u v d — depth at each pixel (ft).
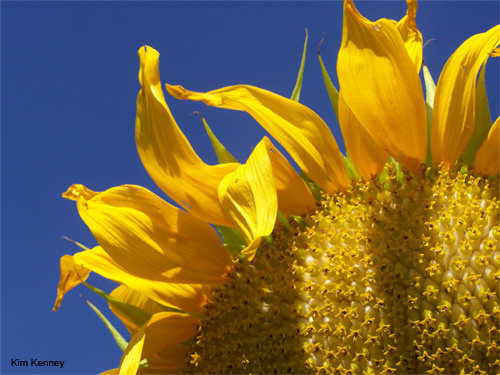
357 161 1.23
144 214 1.21
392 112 1.20
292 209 1.24
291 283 1.19
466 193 1.19
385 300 1.16
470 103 1.21
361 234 1.19
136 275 1.19
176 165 1.20
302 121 1.23
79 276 1.24
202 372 1.22
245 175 1.16
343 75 1.19
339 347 1.15
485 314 1.12
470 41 1.20
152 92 1.20
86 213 1.20
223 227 1.26
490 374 1.11
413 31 1.23
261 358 1.18
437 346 1.13
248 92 1.22
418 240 1.17
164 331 1.23
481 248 1.16
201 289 1.24
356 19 1.19
